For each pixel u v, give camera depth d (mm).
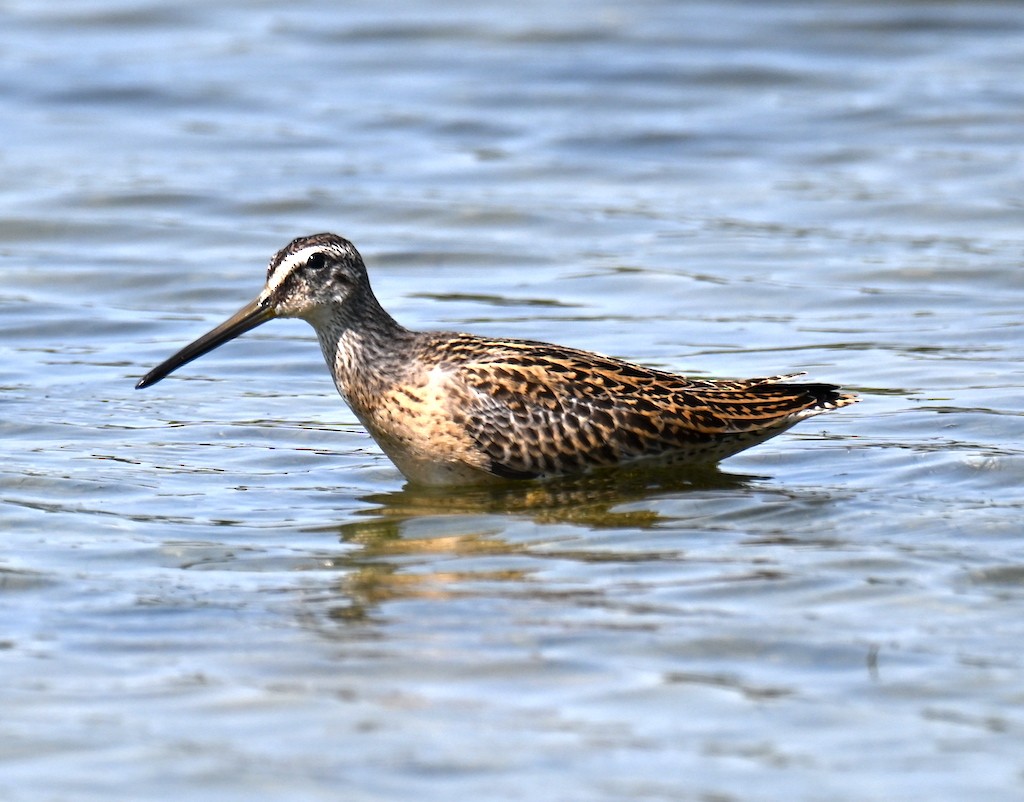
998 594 11258
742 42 32188
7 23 33469
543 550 12445
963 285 21125
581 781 8875
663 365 18078
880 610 11016
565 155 26906
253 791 8805
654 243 23047
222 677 10172
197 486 14344
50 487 14172
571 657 10367
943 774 8898
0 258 22609
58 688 10039
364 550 12570
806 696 9805
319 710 9719
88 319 20125
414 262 22594
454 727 9492
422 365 14297
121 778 8953
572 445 14188
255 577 11961
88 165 26328
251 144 27469
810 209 24359
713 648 10453
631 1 34844
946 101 28844
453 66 31234
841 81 30078
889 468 14422
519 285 21547
